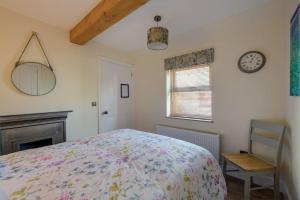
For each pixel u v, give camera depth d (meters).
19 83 2.06
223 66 2.32
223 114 2.34
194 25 2.44
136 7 1.68
